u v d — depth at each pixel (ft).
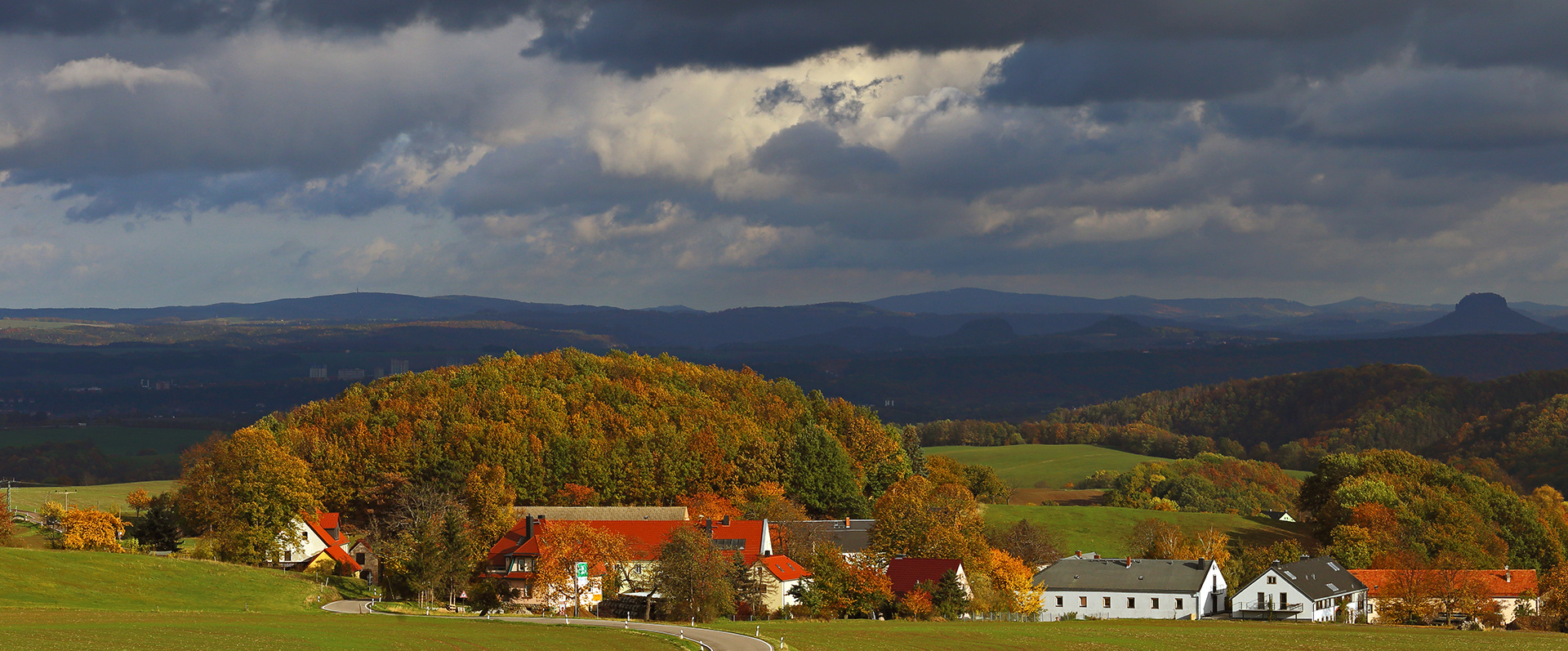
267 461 461.78
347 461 604.08
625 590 394.93
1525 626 417.08
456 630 262.88
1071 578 479.41
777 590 386.73
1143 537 604.90
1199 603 459.32
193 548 503.61
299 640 223.30
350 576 460.14
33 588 309.22
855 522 571.69
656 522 461.37
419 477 595.88
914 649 260.62
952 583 401.08
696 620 343.26
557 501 600.39
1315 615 451.53
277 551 469.16
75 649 194.59
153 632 222.69
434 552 407.03
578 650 231.50
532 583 409.28
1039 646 280.31
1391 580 444.55
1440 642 309.42
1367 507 587.68
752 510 562.66
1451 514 596.29
